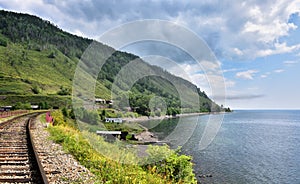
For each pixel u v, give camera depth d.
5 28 147.50
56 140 9.79
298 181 17.09
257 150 27.34
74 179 5.11
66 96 59.28
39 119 22.95
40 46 130.75
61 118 16.61
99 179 5.27
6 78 89.19
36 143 9.31
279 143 35.12
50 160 6.60
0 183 4.71
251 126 67.00
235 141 32.69
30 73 97.88
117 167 5.70
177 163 6.39
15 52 119.19
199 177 14.99
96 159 6.32
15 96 70.19
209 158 19.30
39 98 65.62
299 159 23.91
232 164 19.00
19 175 5.25
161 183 5.64
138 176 5.55
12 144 9.10
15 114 31.00
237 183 14.93
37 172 5.40
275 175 18.11
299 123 92.38
